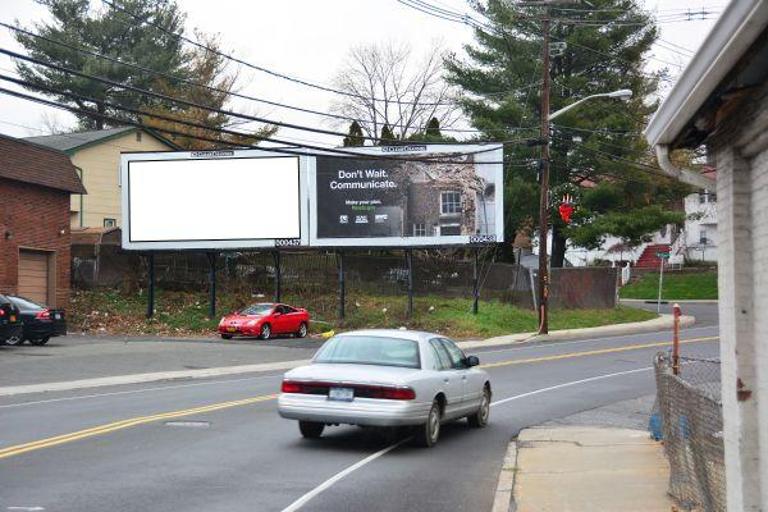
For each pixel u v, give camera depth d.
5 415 14.89
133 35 56.28
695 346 31.73
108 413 15.21
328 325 38.56
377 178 39.81
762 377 5.55
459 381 13.48
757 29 4.17
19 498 8.78
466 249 48.41
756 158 5.62
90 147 49.59
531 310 45.25
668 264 74.25
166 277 44.12
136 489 9.34
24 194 34.12
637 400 18.48
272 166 40.06
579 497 9.03
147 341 32.19
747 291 5.75
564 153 48.19
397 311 40.50
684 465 8.30
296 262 44.00
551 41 46.19
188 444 12.23
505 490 9.44
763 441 5.54
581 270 48.25
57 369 22.66
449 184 39.56
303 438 12.93
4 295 28.86
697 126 6.11
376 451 12.08
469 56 50.22
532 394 19.38
